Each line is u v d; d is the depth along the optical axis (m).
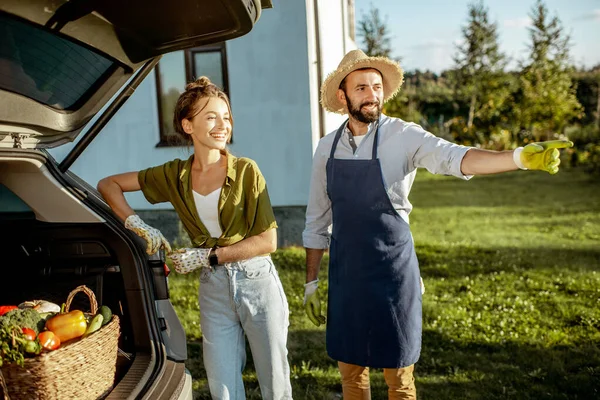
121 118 7.89
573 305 5.19
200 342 4.62
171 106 7.80
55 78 2.22
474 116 21.89
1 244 2.78
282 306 2.63
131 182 2.65
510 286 5.88
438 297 5.59
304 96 7.45
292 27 7.36
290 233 7.69
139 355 2.62
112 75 2.44
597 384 3.69
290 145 7.57
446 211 10.98
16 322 2.14
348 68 2.72
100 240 2.69
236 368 2.62
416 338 2.80
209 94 2.50
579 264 6.64
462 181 14.93
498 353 4.22
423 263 6.99
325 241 3.06
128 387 2.33
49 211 2.63
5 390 2.00
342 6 10.25
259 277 2.56
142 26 2.23
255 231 2.59
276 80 7.49
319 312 3.07
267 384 2.64
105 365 2.28
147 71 2.67
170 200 2.64
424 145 2.62
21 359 1.99
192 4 2.06
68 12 1.98
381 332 2.75
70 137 2.61
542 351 4.23
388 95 2.99
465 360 4.12
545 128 19.95
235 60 7.57
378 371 3.99
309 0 7.38
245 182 2.56
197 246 2.58
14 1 1.80
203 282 2.59
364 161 2.72
